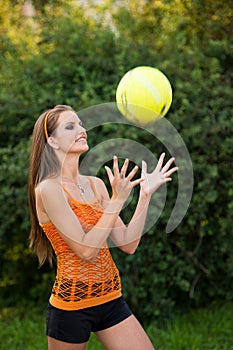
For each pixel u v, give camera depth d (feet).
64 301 17.61
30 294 35.14
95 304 17.71
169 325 29.45
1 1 38.55
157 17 33.65
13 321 31.83
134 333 18.11
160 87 19.06
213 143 28.81
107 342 18.20
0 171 29.30
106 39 31.48
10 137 31.60
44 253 20.18
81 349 17.89
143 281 29.37
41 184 17.69
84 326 17.63
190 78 29.40
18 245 33.42
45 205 17.38
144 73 19.12
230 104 29.35
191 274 30.60
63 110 18.35
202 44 32.09
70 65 31.17
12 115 31.32
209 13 32.48
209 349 27.20
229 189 28.58
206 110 29.01
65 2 34.01
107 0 34.14
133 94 18.94
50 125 18.13
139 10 34.53
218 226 30.37
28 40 35.14
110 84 30.48
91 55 31.12
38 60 31.94
